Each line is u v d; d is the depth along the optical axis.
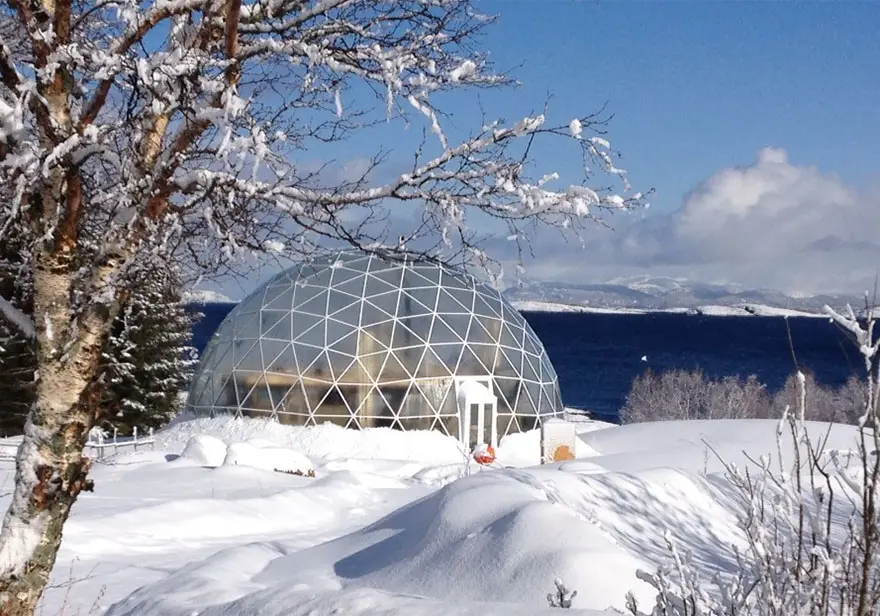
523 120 4.41
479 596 6.71
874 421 3.43
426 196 4.67
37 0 4.77
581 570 6.51
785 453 18.94
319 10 5.07
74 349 4.90
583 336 159.38
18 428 25.56
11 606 4.78
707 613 4.11
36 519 4.89
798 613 3.88
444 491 9.06
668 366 91.50
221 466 19.91
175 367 33.62
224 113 4.34
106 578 10.47
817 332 175.50
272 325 27.38
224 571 8.74
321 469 22.06
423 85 4.84
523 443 27.12
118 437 30.12
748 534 4.25
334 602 6.16
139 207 4.68
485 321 28.25
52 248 4.89
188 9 4.69
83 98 5.41
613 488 10.27
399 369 26.33
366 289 27.50
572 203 4.36
